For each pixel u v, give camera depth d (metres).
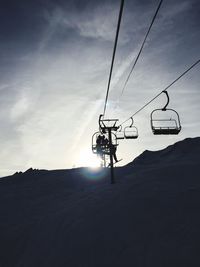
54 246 14.92
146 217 14.68
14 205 40.38
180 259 10.30
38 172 94.50
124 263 11.19
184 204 15.41
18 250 18.81
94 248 12.98
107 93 8.15
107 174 74.94
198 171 33.22
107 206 18.11
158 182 25.08
